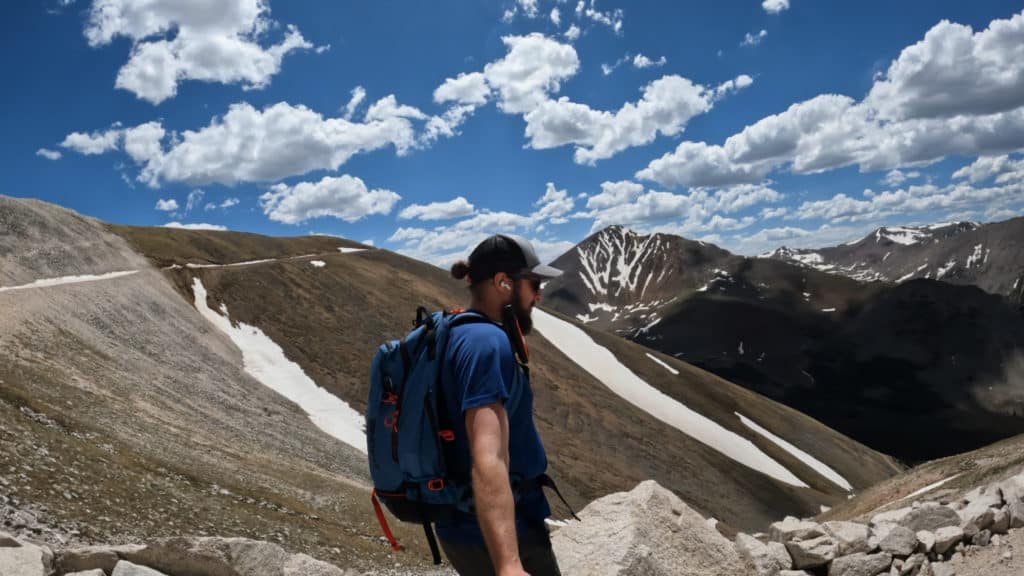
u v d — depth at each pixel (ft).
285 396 258.16
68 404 94.84
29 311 153.38
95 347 158.20
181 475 84.64
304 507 96.68
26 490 52.19
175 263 362.74
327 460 174.91
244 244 460.96
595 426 388.37
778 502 368.48
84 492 58.90
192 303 325.62
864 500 127.13
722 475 377.50
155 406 131.54
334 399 291.58
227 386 213.87
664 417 456.04
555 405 399.44
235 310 341.62
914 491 114.42
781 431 506.89
